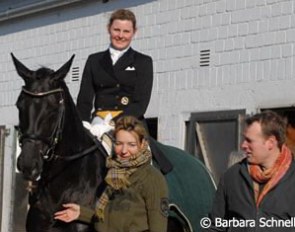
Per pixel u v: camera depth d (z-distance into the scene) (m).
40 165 5.97
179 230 7.23
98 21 13.01
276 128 5.15
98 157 6.55
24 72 6.25
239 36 10.48
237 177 5.32
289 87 9.73
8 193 14.80
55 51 13.97
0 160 15.03
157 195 5.67
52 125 6.08
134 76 7.07
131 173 5.72
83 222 6.20
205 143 10.82
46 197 6.31
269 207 5.12
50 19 14.14
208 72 10.89
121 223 5.70
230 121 10.46
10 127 14.94
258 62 10.17
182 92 11.28
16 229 14.57
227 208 5.44
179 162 7.66
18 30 14.98
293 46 9.73
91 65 7.16
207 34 10.96
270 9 10.07
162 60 11.66
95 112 7.06
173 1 11.57
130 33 7.07
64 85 6.35
